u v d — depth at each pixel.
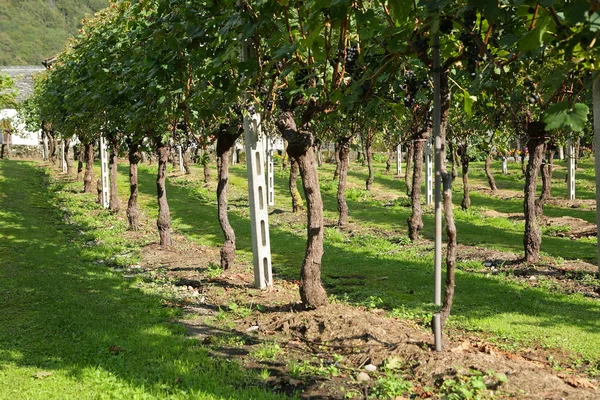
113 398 5.47
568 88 7.49
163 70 9.27
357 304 9.11
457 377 5.62
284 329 7.57
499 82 6.48
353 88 6.61
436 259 6.68
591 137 18.38
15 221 18.41
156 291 10.16
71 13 136.12
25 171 35.00
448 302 6.30
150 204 23.38
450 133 18.75
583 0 3.60
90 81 13.91
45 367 6.38
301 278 8.20
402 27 5.82
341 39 6.37
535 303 9.08
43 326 7.87
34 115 36.91
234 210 22.06
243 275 11.12
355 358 6.40
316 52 6.37
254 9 7.23
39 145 48.91
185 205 23.12
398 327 7.31
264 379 6.00
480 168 37.09
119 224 18.72
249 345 7.13
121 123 14.55
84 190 26.77
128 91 12.01
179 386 5.81
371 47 6.34
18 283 10.41
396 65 6.92
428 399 5.32
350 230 17.61
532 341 7.38
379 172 34.41
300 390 5.72
